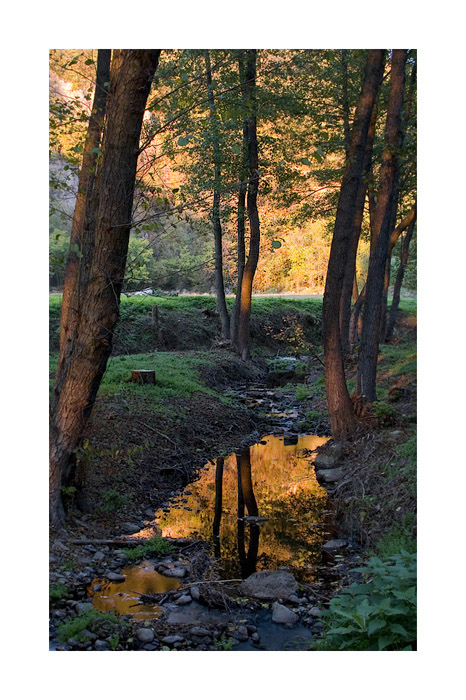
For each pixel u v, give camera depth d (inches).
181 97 281.1
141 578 227.6
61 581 214.1
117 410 395.2
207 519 294.0
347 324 676.1
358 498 295.6
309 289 1336.1
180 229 1151.0
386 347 673.6
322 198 736.3
